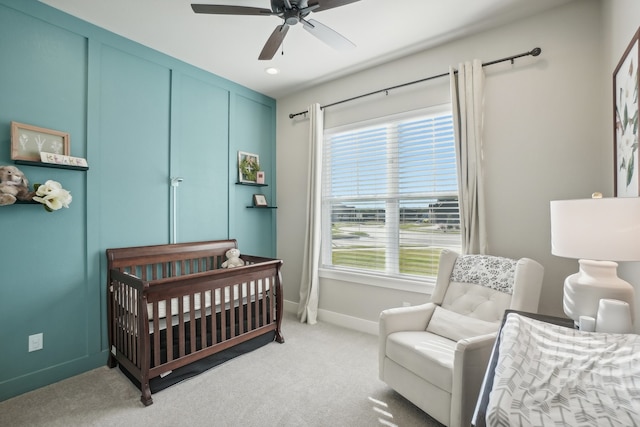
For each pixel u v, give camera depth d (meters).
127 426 1.77
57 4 2.17
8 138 2.04
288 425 1.78
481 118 2.47
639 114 1.38
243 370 2.39
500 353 1.10
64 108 2.28
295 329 3.27
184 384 2.19
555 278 2.24
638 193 1.42
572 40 2.18
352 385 2.19
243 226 3.66
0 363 2.01
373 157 3.22
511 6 2.22
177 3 2.18
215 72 3.28
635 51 1.43
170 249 2.84
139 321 1.99
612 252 1.17
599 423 0.75
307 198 3.63
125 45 2.60
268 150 4.00
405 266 3.00
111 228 2.53
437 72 2.77
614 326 1.24
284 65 3.13
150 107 2.79
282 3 1.78
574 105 2.17
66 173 2.29
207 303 2.54
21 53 2.09
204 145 3.24
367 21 2.39
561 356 1.06
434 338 2.00
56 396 2.05
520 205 2.37
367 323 3.20
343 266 3.46
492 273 2.10
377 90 3.15
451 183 2.71
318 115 3.49
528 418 0.78
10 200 1.94
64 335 2.28
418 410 1.92
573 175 2.18
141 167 2.72
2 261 2.03
